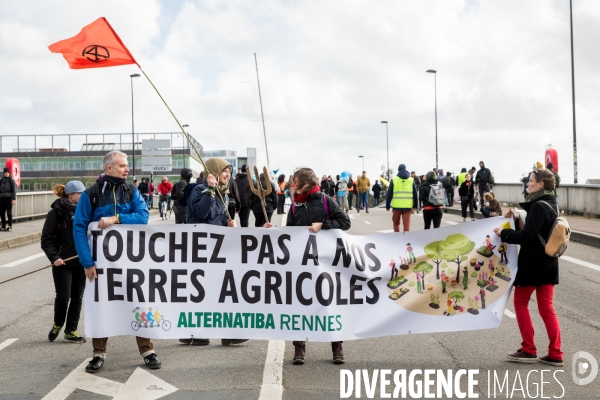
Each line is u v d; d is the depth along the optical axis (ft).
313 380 18.88
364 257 21.11
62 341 24.21
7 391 17.95
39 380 19.06
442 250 21.39
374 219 87.51
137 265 20.43
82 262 20.03
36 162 300.40
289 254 20.79
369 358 21.49
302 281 20.72
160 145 258.98
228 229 20.71
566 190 79.66
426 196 48.67
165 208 108.58
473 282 21.42
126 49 21.17
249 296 20.70
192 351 22.43
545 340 23.67
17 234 62.85
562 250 19.97
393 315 21.11
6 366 20.67
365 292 21.03
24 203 80.84
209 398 17.13
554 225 19.92
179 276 20.54
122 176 20.53
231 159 342.23
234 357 21.49
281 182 102.12
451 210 106.42
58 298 23.79
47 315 28.86
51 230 23.49
